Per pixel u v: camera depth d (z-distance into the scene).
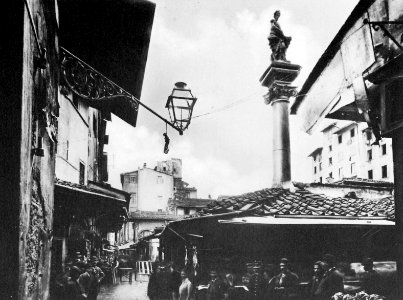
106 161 34.25
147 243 38.44
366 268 8.52
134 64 10.38
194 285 12.39
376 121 7.94
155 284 12.17
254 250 11.82
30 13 4.72
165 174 57.94
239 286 10.36
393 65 6.77
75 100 20.03
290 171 14.58
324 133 57.00
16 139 4.36
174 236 16.86
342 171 52.28
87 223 17.39
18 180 4.35
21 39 4.39
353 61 8.35
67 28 9.45
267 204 11.98
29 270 5.41
